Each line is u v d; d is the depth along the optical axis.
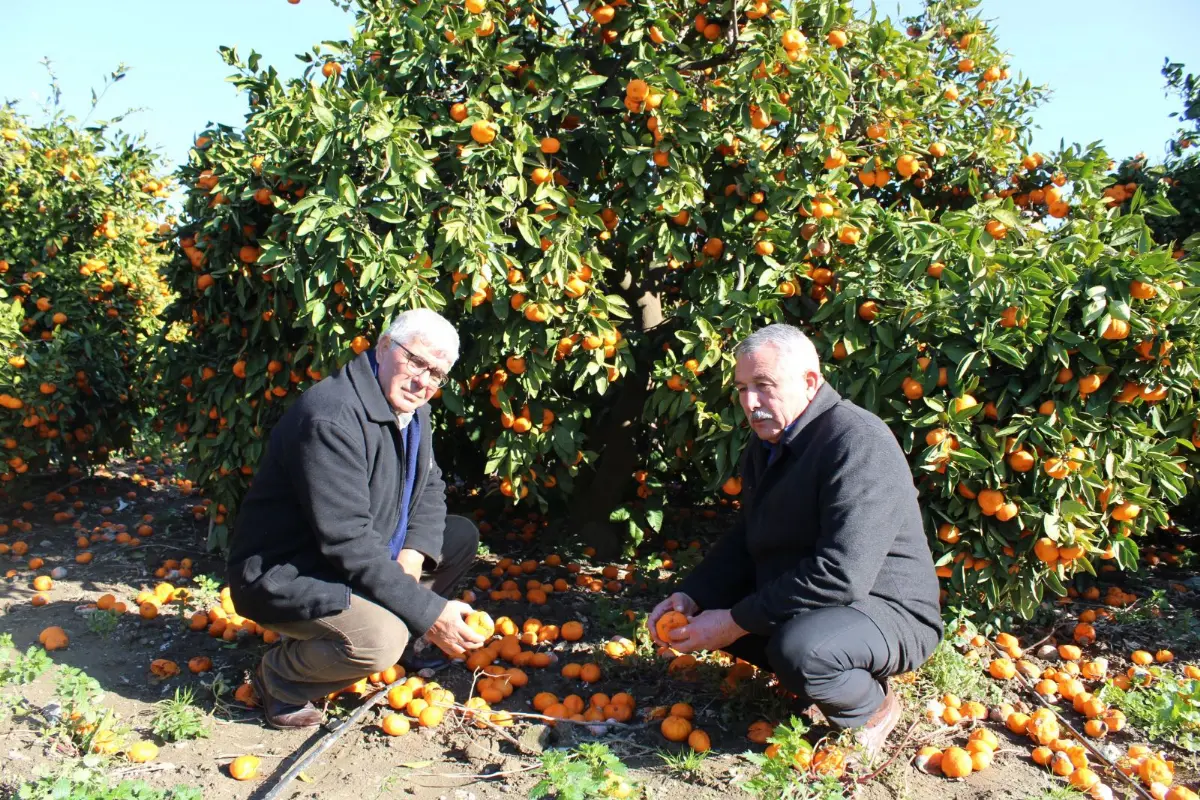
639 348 4.94
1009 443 3.67
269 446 3.25
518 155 3.94
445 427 5.60
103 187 6.62
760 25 4.13
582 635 4.36
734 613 3.12
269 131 4.23
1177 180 6.08
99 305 6.61
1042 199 4.97
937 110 4.88
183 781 3.01
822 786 2.79
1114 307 3.40
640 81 3.97
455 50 3.97
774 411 3.12
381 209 3.86
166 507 6.56
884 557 3.04
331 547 3.06
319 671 3.23
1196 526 6.38
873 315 3.89
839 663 2.90
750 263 4.32
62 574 5.04
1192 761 3.24
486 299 4.16
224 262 4.61
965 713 3.48
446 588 4.02
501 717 3.38
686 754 3.21
